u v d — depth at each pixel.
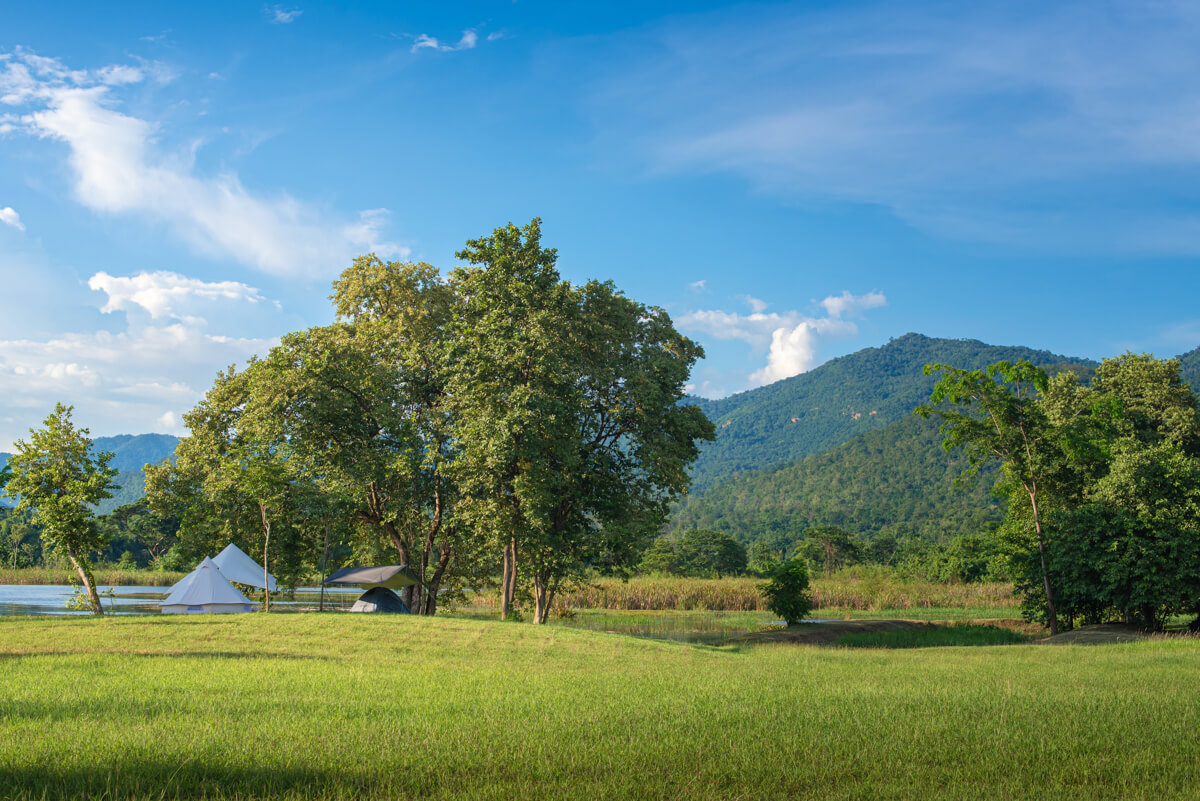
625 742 7.37
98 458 28.00
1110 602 29.84
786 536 184.25
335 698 10.16
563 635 20.25
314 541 32.19
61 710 8.98
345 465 28.69
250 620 20.92
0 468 26.52
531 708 9.41
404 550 31.91
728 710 9.25
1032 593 32.19
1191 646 20.55
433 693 10.83
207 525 32.84
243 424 29.89
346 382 29.23
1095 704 9.73
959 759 6.94
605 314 30.02
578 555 28.25
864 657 19.05
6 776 5.89
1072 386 44.03
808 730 8.02
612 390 29.28
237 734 7.52
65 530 26.11
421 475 30.67
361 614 22.47
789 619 35.47
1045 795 5.81
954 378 34.12
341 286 33.78
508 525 25.19
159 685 11.40
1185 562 26.83
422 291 33.47
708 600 48.66
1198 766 6.61
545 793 5.71
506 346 25.45
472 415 26.00
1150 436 39.88
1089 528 29.50
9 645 17.30
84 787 5.69
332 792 5.71
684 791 5.84
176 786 5.77
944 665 16.53
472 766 6.43
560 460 26.64
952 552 73.06
